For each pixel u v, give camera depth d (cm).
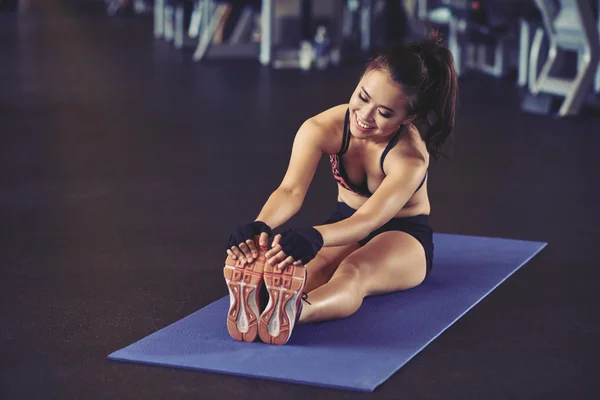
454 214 301
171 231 275
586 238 273
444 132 201
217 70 721
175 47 890
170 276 230
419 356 178
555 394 162
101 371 169
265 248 177
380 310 202
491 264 242
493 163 387
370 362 172
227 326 186
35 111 515
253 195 326
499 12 635
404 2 1016
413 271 212
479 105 561
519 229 283
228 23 845
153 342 182
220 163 382
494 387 164
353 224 188
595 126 488
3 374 168
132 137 441
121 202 312
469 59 782
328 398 158
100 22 1201
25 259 243
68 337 187
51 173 357
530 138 451
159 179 350
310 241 173
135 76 676
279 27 775
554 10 542
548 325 198
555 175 364
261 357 174
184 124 481
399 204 196
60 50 844
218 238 269
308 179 204
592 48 515
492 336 190
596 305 212
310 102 566
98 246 257
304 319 187
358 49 878
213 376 166
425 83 188
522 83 659
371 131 192
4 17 1245
